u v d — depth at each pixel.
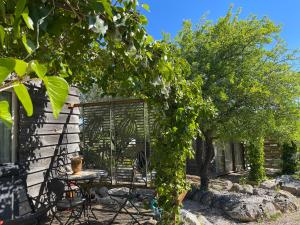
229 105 6.64
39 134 5.42
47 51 2.36
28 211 4.70
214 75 6.64
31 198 4.76
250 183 9.50
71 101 6.38
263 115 6.70
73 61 3.06
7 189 4.46
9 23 1.27
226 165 11.95
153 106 3.53
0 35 0.90
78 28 2.18
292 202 6.80
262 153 9.81
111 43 2.32
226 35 7.04
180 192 3.72
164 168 3.64
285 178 9.55
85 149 6.43
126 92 3.59
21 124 4.99
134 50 2.21
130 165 5.97
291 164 11.11
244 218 5.82
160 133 3.67
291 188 8.31
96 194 6.70
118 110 6.22
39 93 5.44
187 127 3.59
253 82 6.75
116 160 6.09
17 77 0.82
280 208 6.46
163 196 3.68
